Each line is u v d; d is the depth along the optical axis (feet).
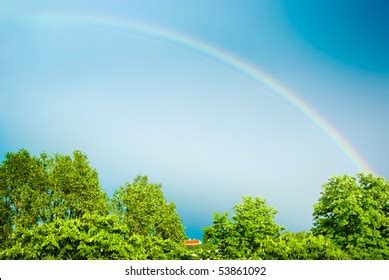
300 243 109.29
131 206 161.27
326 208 120.37
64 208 153.89
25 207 154.30
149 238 118.21
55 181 157.89
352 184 120.57
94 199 157.38
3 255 101.76
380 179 122.52
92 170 163.02
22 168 158.51
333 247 110.52
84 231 106.32
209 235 114.83
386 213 122.21
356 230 116.06
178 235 164.76
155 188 169.37
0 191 154.51
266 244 109.40
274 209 118.01
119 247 103.35
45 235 105.29
